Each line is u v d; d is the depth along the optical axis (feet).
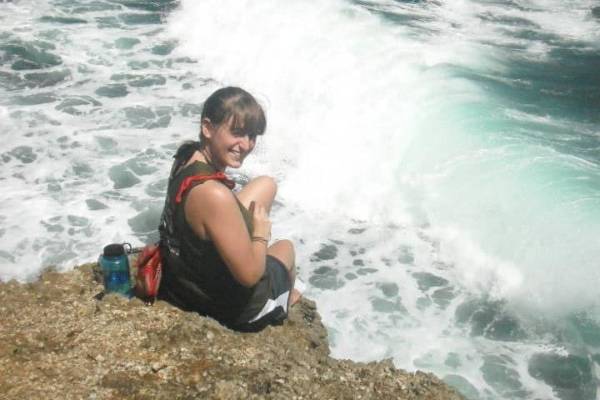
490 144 21.61
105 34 34.35
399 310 17.26
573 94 25.53
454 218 19.62
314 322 12.71
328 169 23.11
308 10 33.27
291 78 28.17
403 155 22.35
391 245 19.74
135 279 12.17
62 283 12.19
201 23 34.35
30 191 21.85
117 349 10.69
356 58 28.45
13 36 33.40
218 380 10.34
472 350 16.17
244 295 10.61
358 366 11.48
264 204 11.09
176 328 10.89
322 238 20.17
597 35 31.83
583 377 15.44
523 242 18.03
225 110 9.77
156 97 28.37
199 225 9.82
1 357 10.55
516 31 32.32
